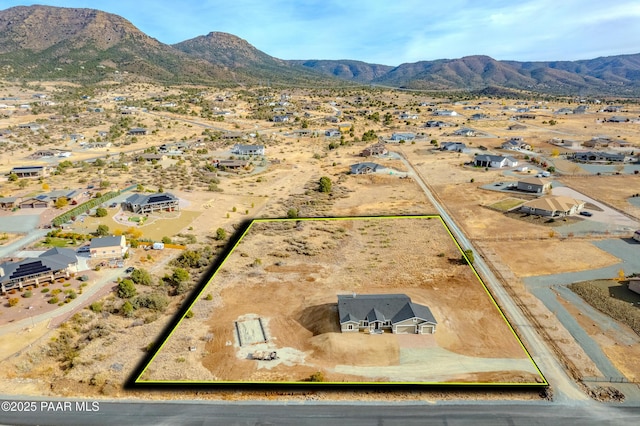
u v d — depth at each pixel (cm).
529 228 7006
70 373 3584
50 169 10981
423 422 3047
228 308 4650
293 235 6844
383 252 6134
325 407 3203
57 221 6950
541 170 11162
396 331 4112
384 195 9144
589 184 9719
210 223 7400
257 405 3231
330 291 4984
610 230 6844
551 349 3869
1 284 4806
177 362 3725
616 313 4434
